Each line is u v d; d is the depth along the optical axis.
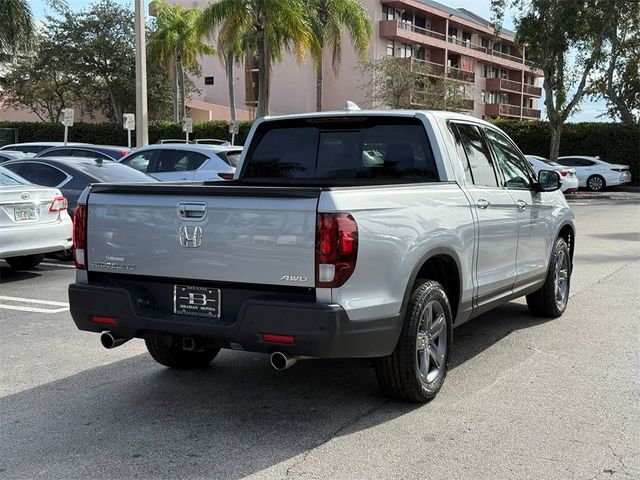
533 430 4.50
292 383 5.50
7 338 6.87
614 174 30.36
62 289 9.38
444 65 60.88
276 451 4.20
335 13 32.44
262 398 5.15
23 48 31.23
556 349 6.38
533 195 6.76
